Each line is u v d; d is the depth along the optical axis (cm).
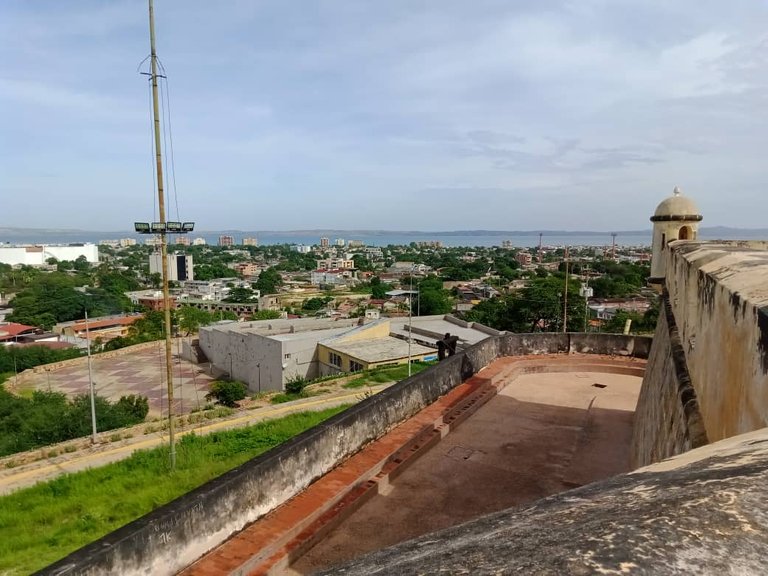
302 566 455
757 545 83
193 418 2488
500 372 1066
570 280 5050
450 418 816
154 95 1443
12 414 2855
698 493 107
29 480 1803
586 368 1162
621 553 84
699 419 363
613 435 805
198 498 415
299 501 516
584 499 133
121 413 2895
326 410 2473
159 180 1491
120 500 1478
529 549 99
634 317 4756
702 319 412
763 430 173
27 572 1081
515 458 706
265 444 1922
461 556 108
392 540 501
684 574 76
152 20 1437
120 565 344
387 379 3138
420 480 633
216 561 412
